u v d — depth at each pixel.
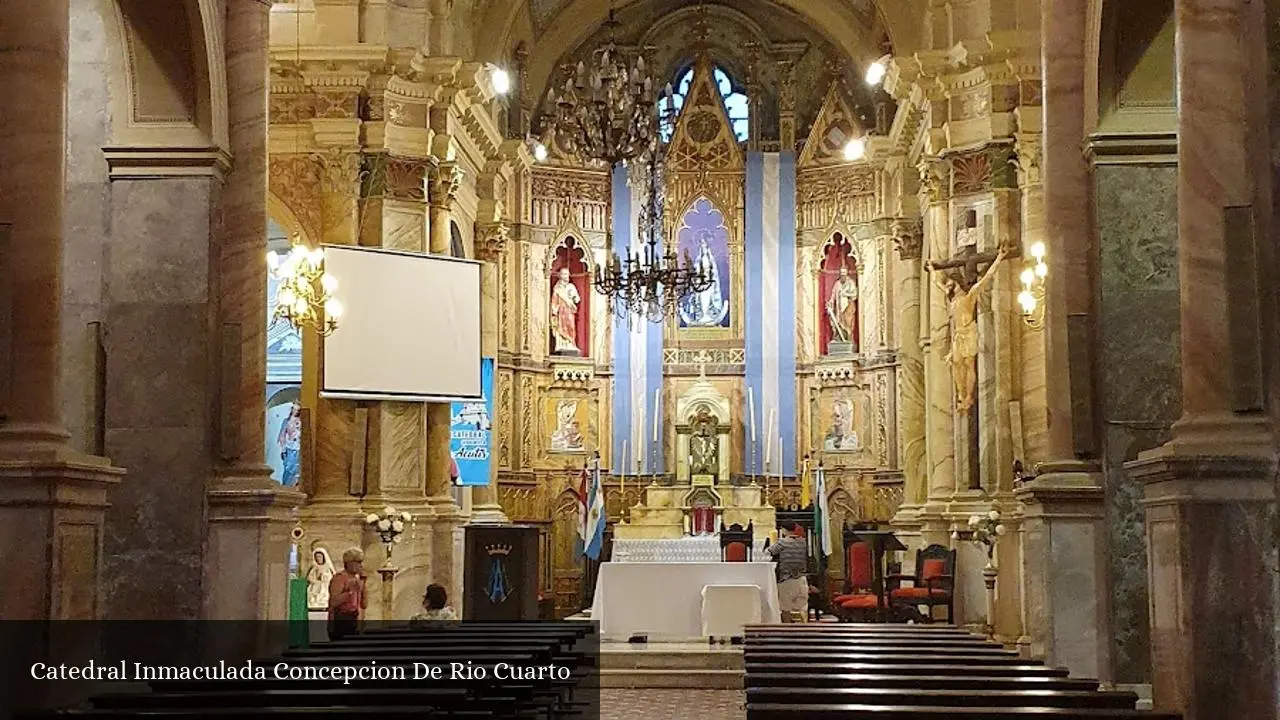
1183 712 8.84
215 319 13.18
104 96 13.30
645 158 29.48
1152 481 9.40
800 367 29.70
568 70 29.86
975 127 21.69
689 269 24.98
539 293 29.34
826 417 29.39
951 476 22.83
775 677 9.45
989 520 19.66
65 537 9.47
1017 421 20.86
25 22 9.63
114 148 13.13
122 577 12.83
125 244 13.15
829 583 28.33
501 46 26.20
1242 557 8.84
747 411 29.56
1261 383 9.00
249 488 12.91
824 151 29.78
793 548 21.66
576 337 29.91
